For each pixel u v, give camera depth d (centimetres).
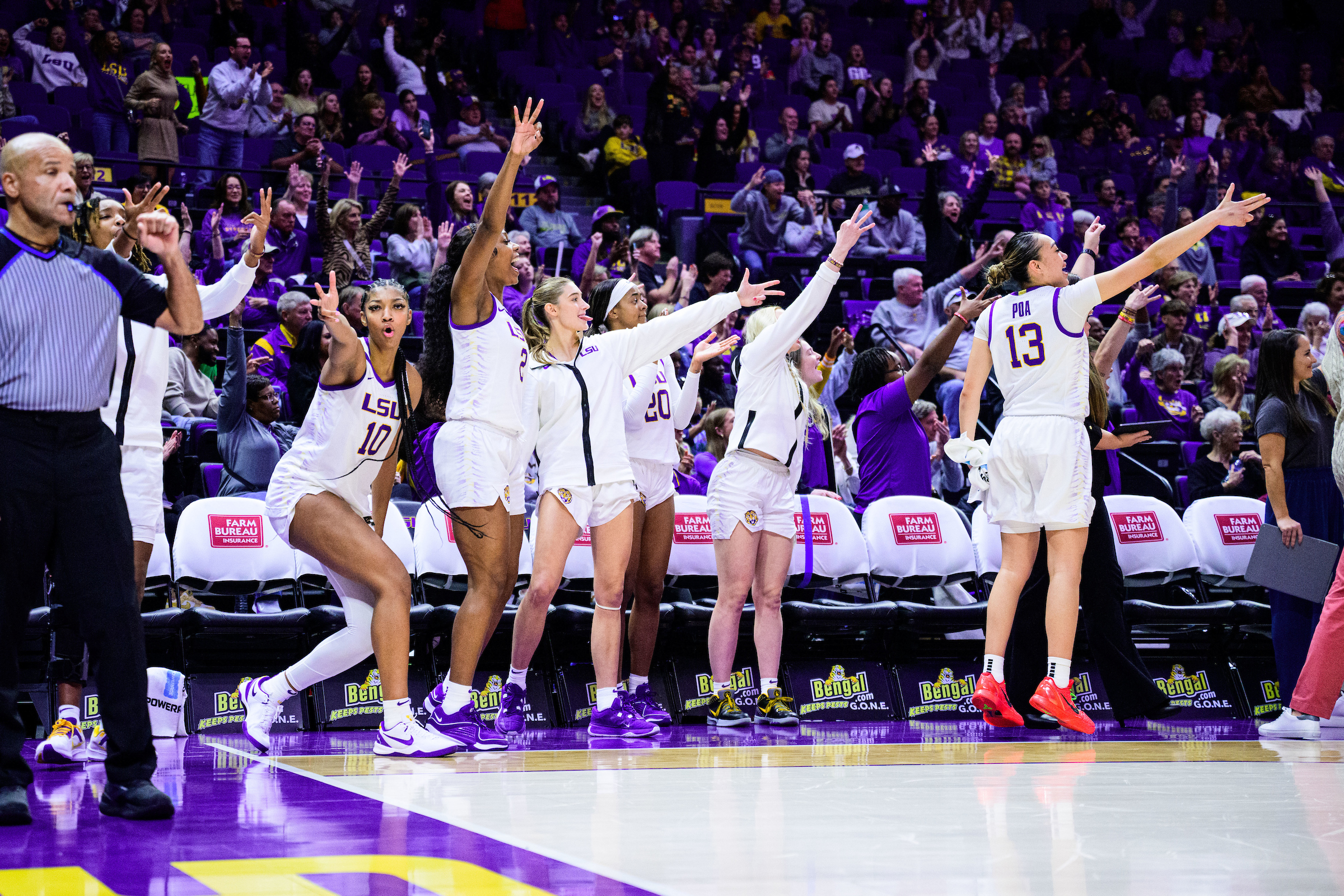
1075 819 445
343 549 643
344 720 812
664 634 902
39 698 756
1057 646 785
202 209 1527
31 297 447
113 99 1673
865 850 383
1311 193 2331
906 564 945
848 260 1770
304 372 1026
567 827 423
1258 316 1709
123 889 327
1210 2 2803
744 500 833
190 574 812
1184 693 955
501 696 787
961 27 2552
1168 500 1179
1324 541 856
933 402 1397
